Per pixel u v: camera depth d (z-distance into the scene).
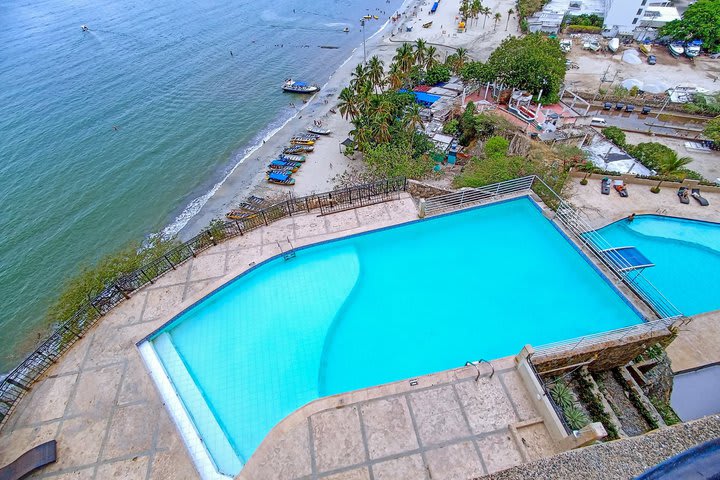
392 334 14.41
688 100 48.47
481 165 26.80
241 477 10.51
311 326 14.80
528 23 72.62
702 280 21.12
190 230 37.84
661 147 34.75
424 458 10.59
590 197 26.66
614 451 5.00
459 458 10.55
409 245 17.73
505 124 38.38
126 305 15.41
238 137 51.88
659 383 15.36
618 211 25.36
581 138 37.06
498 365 12.50
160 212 40.53
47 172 45.44
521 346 13.80
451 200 19.12
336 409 11.72
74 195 42.31
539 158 29.28
